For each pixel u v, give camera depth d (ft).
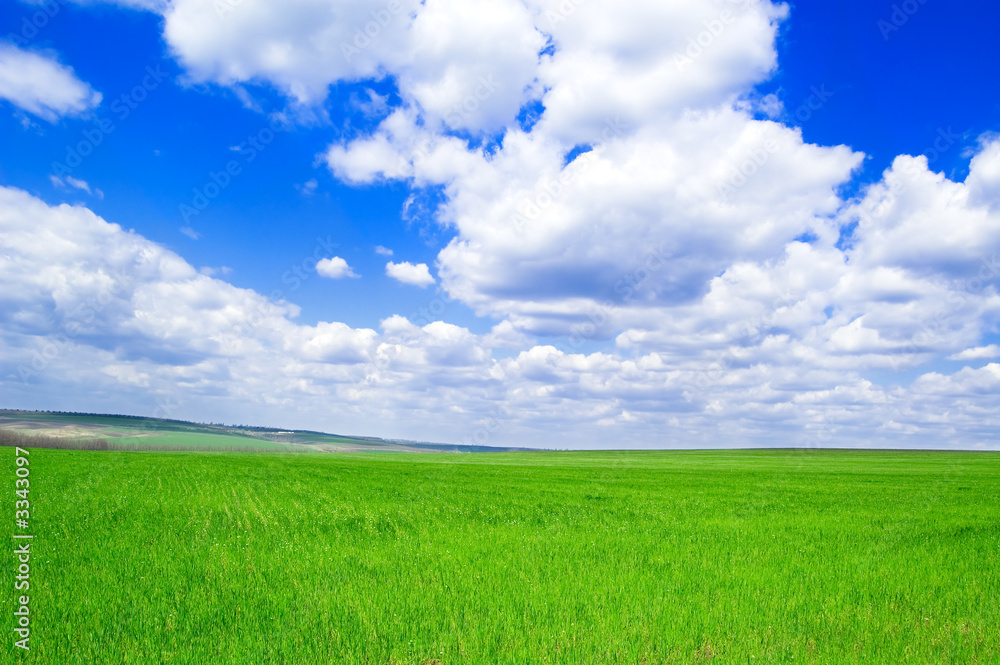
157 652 27.17
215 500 98.17
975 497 121.19
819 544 60.29
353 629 30.71
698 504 103.96
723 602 36.91
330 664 26.27
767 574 45.47
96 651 27.30
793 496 121.80
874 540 63.62
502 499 109.70
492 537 63.21
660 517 84.12
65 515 73.10
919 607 36.35
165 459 232.12
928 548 58.49
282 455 344.08
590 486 145.38
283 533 64.64
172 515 77.41
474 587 39.73
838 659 27.66
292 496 107.96
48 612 32.81
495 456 511.40
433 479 162.30
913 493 130.52
